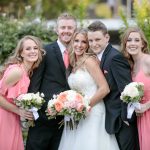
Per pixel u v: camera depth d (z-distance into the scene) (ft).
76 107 21.75
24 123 24.63
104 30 22.59
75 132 23.17
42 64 23.34
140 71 22.41
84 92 22.81
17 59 22.97
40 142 23.71
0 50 31.81
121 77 22.39
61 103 21.83
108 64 22.65
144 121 22.38
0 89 22.59
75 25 23.79
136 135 22.97
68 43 23.68
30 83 23.21
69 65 23.35
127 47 22.61
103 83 22.47
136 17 31.37
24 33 32.73
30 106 22.07
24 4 51.57
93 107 22.89
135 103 21.77
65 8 56.13
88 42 22.94
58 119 23.65
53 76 23.32
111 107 22.74
